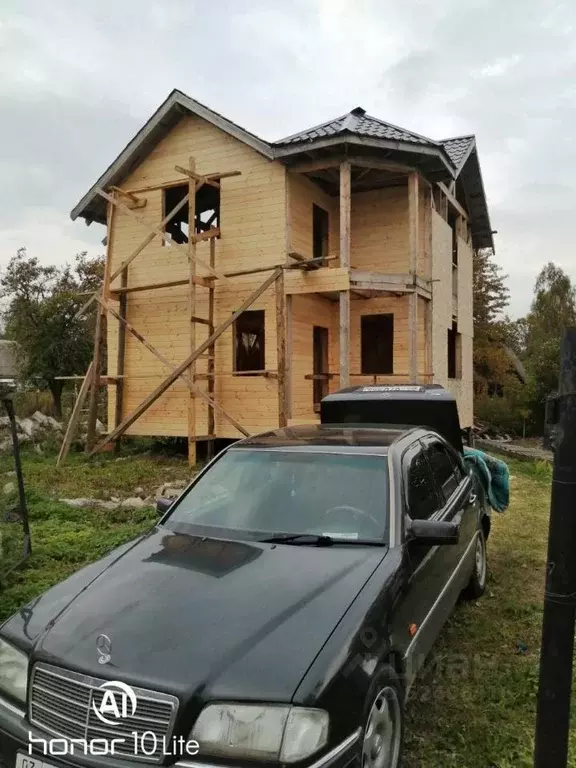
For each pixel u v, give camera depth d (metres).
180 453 15.09
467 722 3.57
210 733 2.34
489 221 20.19
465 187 18.36
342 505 3.71
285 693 2.35
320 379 15.33
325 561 3.25
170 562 3.36
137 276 15.10
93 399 14.54
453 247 18.55
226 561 3.31
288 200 13.32
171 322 14.63
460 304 18.53
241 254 13.74
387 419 6.25
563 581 2.66
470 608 5.29
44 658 2.66
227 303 13.94
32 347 19.47
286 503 3.83
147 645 2.59
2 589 5.53
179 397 14.44
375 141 12.20
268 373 12.90
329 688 2.42
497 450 19.31
